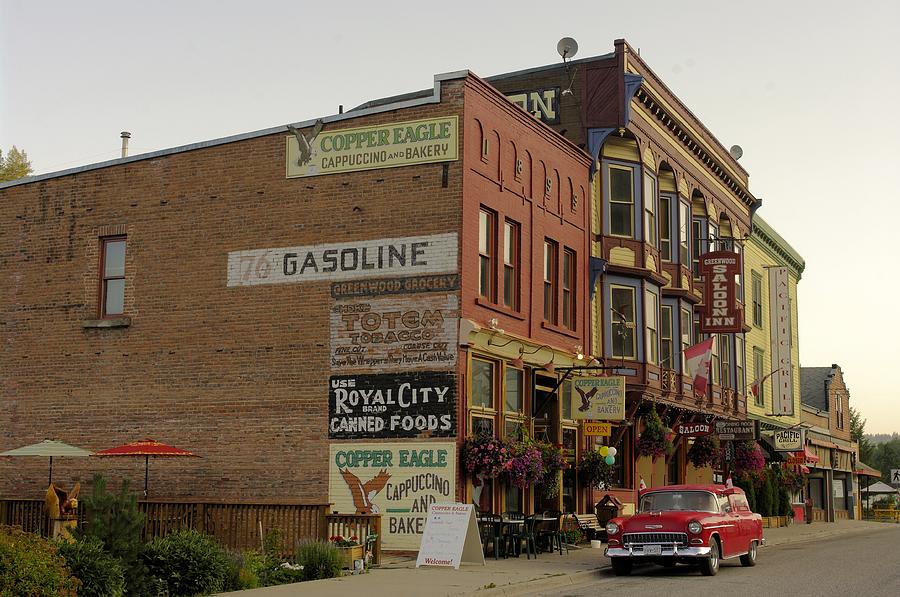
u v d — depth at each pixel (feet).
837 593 57.47
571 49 99.55
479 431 77.00
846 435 227.61
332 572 62.03
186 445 81.71
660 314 106.63
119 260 87.56
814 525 162.40
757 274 161.99
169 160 85.92
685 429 112.16
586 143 99.50
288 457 78.23
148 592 52.85
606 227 100.58
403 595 52.85
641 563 75.92
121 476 83.61
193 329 82.94
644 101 104.73
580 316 94.99
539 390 89.15
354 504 75.61
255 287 81.25
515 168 84.53
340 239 79.00
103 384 85.61
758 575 68.49
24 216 90.84
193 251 83.87
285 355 79.51
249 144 83.10
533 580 60.13
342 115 80.23
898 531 150.92
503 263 81.92
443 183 76.54
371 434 75.92
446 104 77.41
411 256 76.64
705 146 123.03
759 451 134.82
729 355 137.59
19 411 88.33
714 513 70.79
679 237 114.11
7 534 45.01
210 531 72.38
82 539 50.31
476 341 75.87
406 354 75.77
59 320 88.07
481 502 77.51
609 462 90.43
